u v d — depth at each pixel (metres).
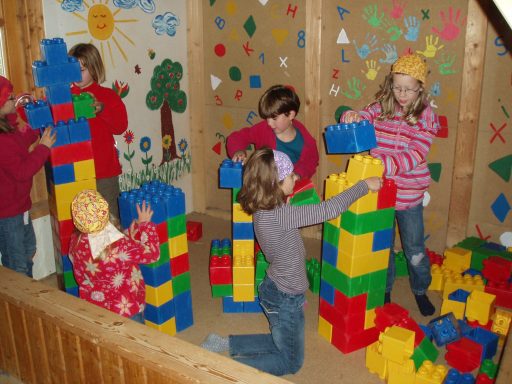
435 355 2.53
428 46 3.33
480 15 3.08
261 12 3.87
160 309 2.69
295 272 2.23
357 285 2.55
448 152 3.47
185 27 4.20
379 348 2.42
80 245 2.10
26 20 3.10
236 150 3.09
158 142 4.17
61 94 2.75
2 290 2.21
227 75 4.18
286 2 3.74
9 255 2.81
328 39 3.67
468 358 2.47
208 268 3.62
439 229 3.65
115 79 3.70
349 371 2.52
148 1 3.83
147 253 2.21
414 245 2.88
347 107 3.73
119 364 1.89
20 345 2.30
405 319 2.50
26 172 2.59
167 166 4.30
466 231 3.56
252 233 2.95
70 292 2.96
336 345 2.71
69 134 2.75
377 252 2.55
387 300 3.02
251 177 2.15
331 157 3.88
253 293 3.00
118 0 3.61
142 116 3.98
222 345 2.64
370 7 3.46
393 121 2.71
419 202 2.82
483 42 3.12
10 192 2.72
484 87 3.25
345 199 2.20
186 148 4.47
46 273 3.48
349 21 3.55
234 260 2.99
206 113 4.41
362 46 3.55
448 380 2.22
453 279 3.10
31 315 2.16
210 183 4.59
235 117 4.25
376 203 2.46
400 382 2.32
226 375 1.64
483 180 3.42
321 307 2.80
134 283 2.20
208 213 4.62
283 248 2.20
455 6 3.19
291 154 3.07
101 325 1.93
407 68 2.51
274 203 2.16
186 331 2.86
